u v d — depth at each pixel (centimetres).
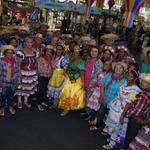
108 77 581
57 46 679
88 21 1748
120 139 529
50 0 1281
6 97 626
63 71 676
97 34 1670
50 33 845
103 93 588
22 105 694
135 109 446
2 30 846
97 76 636
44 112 676
